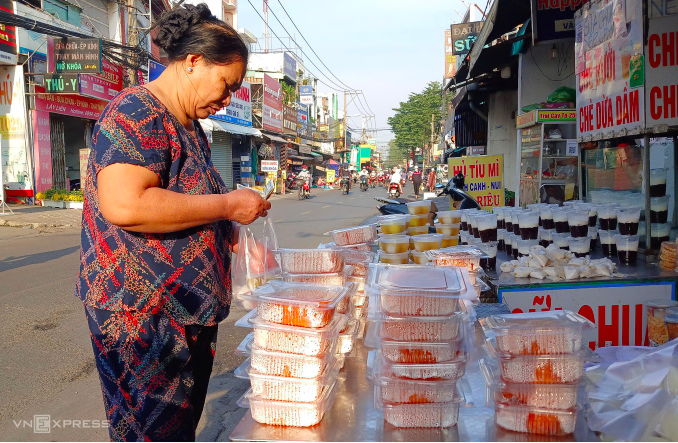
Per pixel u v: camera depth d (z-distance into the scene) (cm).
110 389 149
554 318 167
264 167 2252
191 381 157
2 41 1299
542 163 724
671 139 396
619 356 197
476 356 186
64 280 625
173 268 145
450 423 159
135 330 143
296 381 157
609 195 422
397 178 2172
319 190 3284
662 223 347
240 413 313
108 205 133
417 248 299
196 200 141
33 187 1402
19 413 306
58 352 400
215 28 150
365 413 166
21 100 1369
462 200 582
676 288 299
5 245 884
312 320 156
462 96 1209
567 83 808
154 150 138
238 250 181
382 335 165
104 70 1562
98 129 139
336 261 203
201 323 151
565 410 153
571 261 312
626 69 363
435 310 162
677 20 329
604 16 399
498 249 420
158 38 152
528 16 706
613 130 388
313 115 4644
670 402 158
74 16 1596
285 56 3212
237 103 2272
